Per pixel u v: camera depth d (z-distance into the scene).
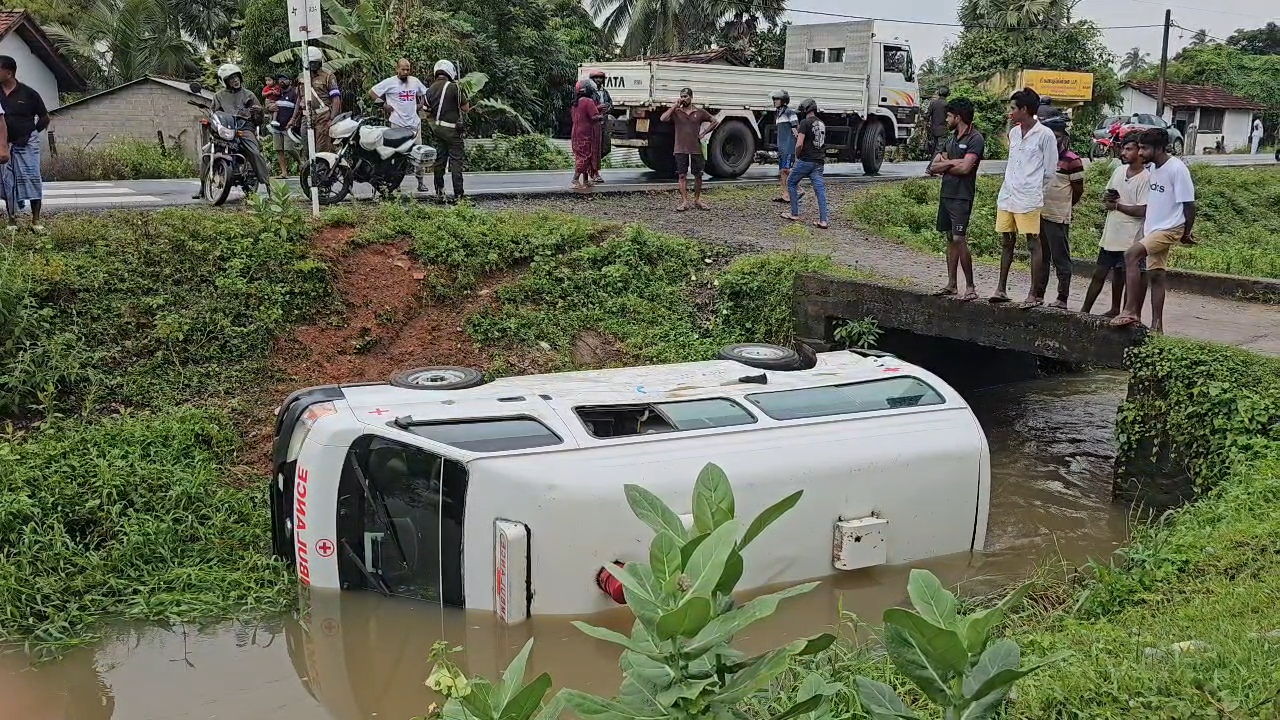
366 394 6.67
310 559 6.32
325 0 21.14
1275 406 7.39
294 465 6.57
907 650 2.28
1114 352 8.34
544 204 14.59
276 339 9.48
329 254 10.33
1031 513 8.30
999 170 25.53
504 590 5.84
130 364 8.80
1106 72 39.59
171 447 8.08
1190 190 7.92
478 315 10.39
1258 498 6.59
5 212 11.00
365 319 9.99
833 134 21.62
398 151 12.58
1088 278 13.03
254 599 6.50
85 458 7.70
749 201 16.22
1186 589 5.63
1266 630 4.69
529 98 28.84
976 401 12.27
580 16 35.50
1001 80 37.16
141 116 23.80
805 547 6.55
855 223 15.27
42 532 6.87
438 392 6.73
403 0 24.23
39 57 24.56
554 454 6.05
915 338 11.39
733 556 2.17
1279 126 52.53
